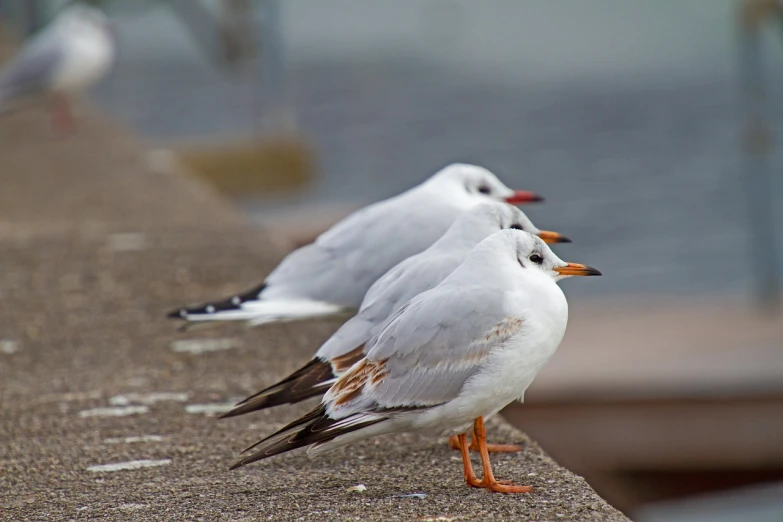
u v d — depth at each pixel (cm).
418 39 5616
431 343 617
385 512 602
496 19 6134
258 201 2103
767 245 1861
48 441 739
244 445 725
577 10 6262
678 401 1230
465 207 841
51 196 1518
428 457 698
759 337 1488
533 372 632
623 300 1966
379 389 616
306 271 842
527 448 712
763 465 1230
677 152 3206
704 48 5159
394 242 822
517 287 632
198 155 2088
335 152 3194
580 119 3712
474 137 3422
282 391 684
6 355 930
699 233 2355
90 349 941
